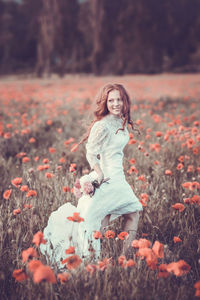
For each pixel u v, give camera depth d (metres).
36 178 3.97
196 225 3.00
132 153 5.27
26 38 70.81
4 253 2.46
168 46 54.19
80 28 44.56
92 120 2.83
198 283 1.70
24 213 2.96
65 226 2.54
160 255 1.94
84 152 5.39
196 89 19.03
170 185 3.73
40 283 1.97
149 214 3.04
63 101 13.66
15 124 7.92
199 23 55.00
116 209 2.61
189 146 4.65
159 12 49.22
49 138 6.83
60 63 42.34
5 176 4.39
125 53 46.59
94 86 22.58
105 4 42.16
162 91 18.00
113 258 2.40
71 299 1.99
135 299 1.92
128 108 2.70
